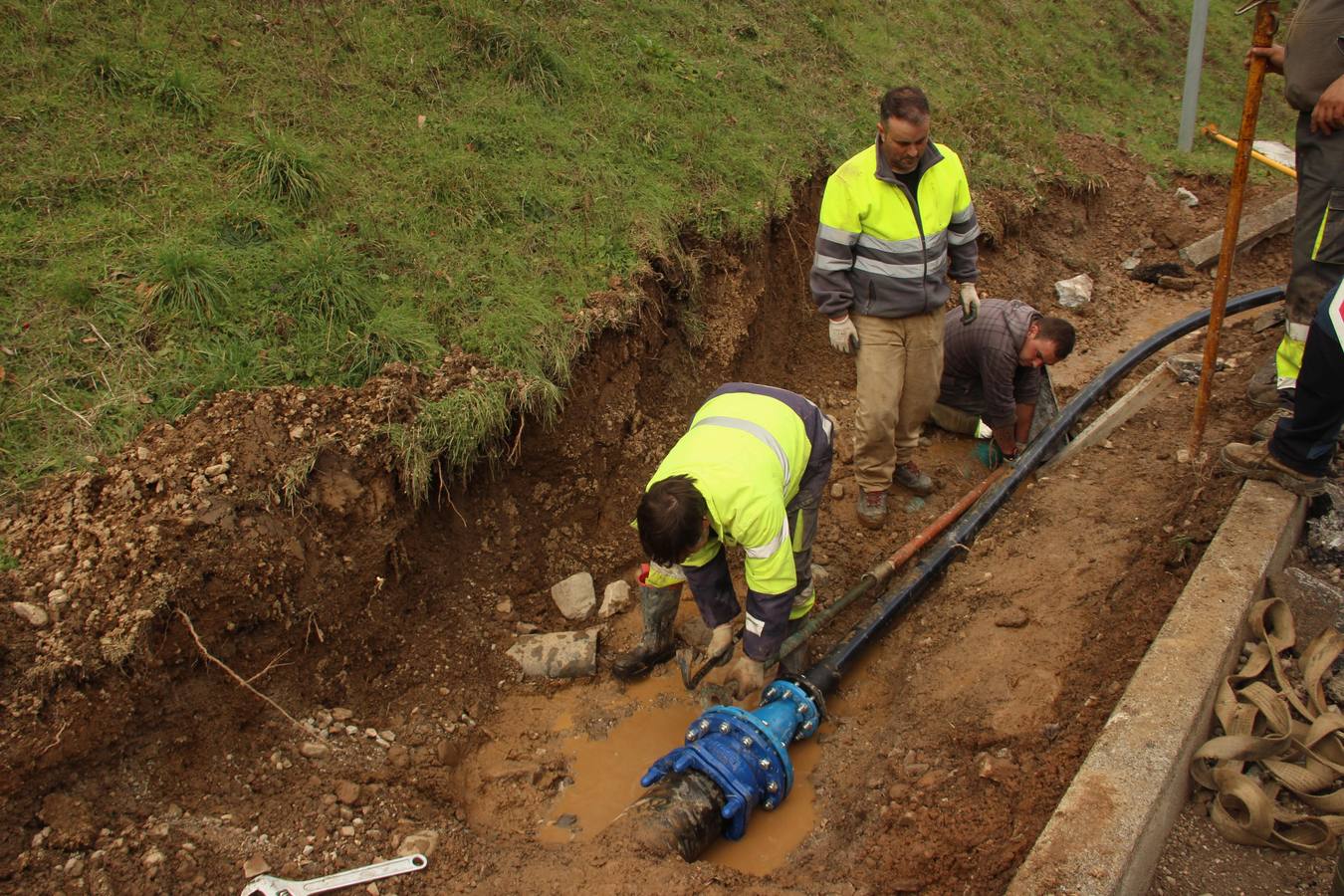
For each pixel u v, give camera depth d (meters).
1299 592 3.57
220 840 2.95
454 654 3.91
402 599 3.82
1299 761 3.04
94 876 2.74
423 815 3.25
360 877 2.91
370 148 4.73
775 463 3.11
